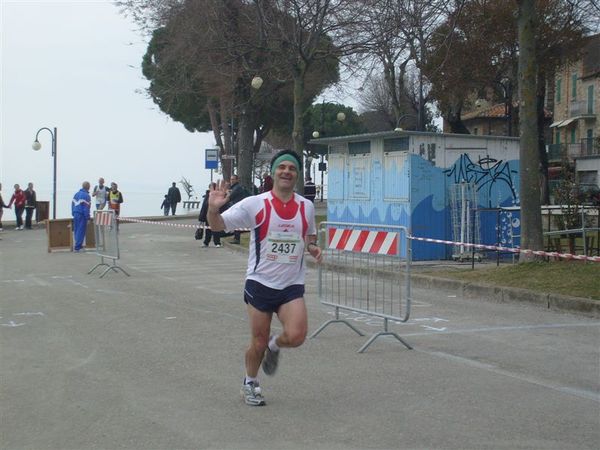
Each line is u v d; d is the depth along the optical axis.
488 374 7.82
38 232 34.00
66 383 7.46
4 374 7.84
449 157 18.02
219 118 45.31
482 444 5.64
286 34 23.41
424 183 17.80
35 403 6.78
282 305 6.40
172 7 27.30
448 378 7.65
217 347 9.11
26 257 21.53
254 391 6.64
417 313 11.68
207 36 25.52
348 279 10.14
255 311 6.42
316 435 5.85
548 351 8.93
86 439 5.79
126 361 8.40
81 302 12.79
